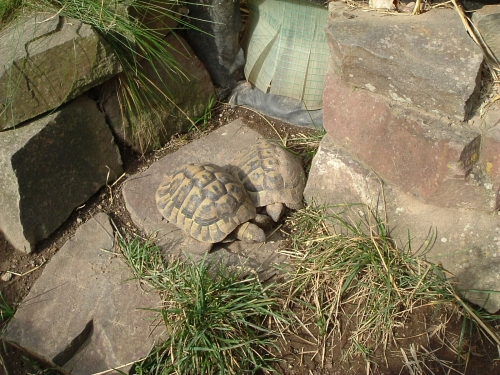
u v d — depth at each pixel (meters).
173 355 1.11
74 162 1.28
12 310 1.18
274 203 1.24
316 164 1.26
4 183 1.22
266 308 1.17
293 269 1.21
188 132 1.46
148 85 1.34
